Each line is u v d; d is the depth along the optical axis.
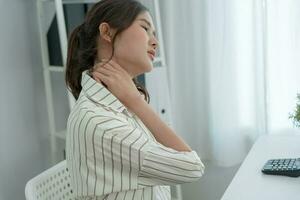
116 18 0.87
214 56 1.87
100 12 0.90
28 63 1.82
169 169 0.83
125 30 0.87
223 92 1.87
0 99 1.70
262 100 1.85
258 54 1.82
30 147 1.86
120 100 0.90
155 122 0.91
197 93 2.03
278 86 1.80
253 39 1.81
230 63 1.84
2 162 1.73
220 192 2.11
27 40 1.81
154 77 1.83
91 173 0.82
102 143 0.80
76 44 0.97
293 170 1.17
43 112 1.91
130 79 0.92
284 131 1.82
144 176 0.83
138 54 0.88
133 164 0.81
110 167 0.81
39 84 1.88
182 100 2.07
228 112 1.88
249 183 1.14
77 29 0.96
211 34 1.87
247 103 1.89
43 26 1.79
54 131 1.87
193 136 2.09
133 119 0.91
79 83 0.97
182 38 2.01
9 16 1.72
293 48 1.74
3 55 1.70
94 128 0.80
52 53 1.78
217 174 2.09
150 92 1.82
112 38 0.88
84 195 0.84
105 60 0.91
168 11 1.98
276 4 1.74
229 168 2.05
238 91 1.87
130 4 0.90
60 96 1.97
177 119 2.10
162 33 2.01
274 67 1.79
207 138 2.05
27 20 1.80
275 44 1.77
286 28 1.75
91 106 0.84
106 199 0.84
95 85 0.89
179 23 2.00
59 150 1.95
